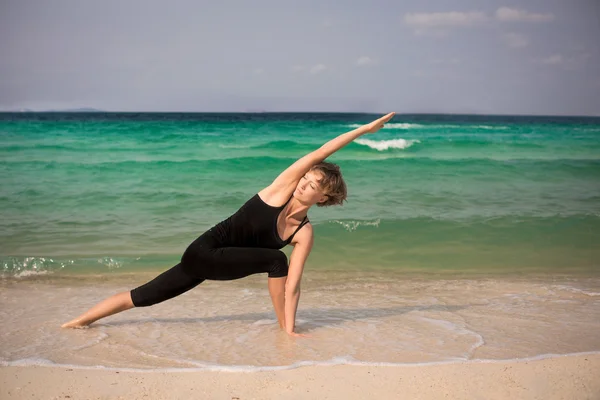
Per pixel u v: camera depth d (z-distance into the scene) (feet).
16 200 33.27
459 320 14.42
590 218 29.09
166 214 30.04
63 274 19.61
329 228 26.27
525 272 20.67
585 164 51.80
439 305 16.03
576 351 12.01
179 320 14.46
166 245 23.82
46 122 107.14
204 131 95.50
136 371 10.80
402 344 12.48
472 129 112.06
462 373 10.74
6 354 11.71
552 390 10.02
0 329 13.41
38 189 36.83
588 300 16.62
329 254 22.67
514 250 23.68
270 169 46.50
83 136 75.31
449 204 33.30
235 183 40.55
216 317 14.75
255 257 12.67
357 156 62.18
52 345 12.32
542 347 12.27
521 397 9.75
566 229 27.07
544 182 43.45
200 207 31.89
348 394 9.81
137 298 13.35
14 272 19.74
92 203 32.68
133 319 14.52
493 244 24.54
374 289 18.06
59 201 33.14
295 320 14.19
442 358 11.55
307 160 12.51
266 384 10.23
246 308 15.66
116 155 57.36
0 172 43.91
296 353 11.89
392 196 35.58
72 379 10.43
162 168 46.19
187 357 11.65
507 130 112.16
